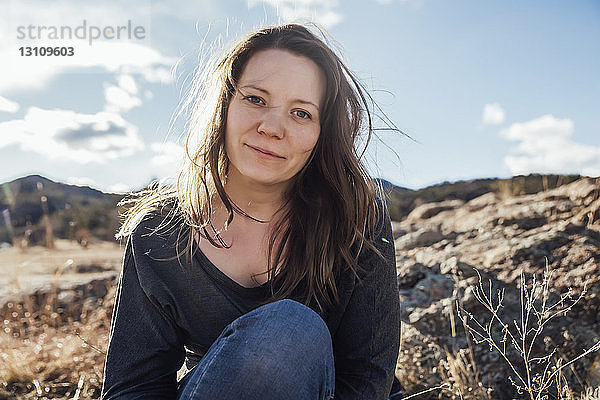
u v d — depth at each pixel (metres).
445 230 4.56
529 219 4.12
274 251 1.89
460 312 3.21
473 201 5.47
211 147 1.82
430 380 2.97
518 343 2.99
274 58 1.74
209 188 1.90
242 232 1.90
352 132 1.88
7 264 6.27
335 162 1.86
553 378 2.81
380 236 1.91
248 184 1.85
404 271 3.72
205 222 1.85
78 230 8.30
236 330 1.60
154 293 1.82
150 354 1.84
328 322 1.93
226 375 1.54
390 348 1.89
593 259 3.31
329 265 1.88
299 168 1.79
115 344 1.85
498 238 3.94
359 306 1.89
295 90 1.73
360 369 1.88
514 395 2.86
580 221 3.80
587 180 4.33
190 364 1.98
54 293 4.80
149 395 1.81
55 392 3.39
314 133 1.77
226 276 1.84
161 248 1.84
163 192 1.96
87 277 5.44
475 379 2.88
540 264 3.43
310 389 1.56
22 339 4.10
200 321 1.86
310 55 1.77
